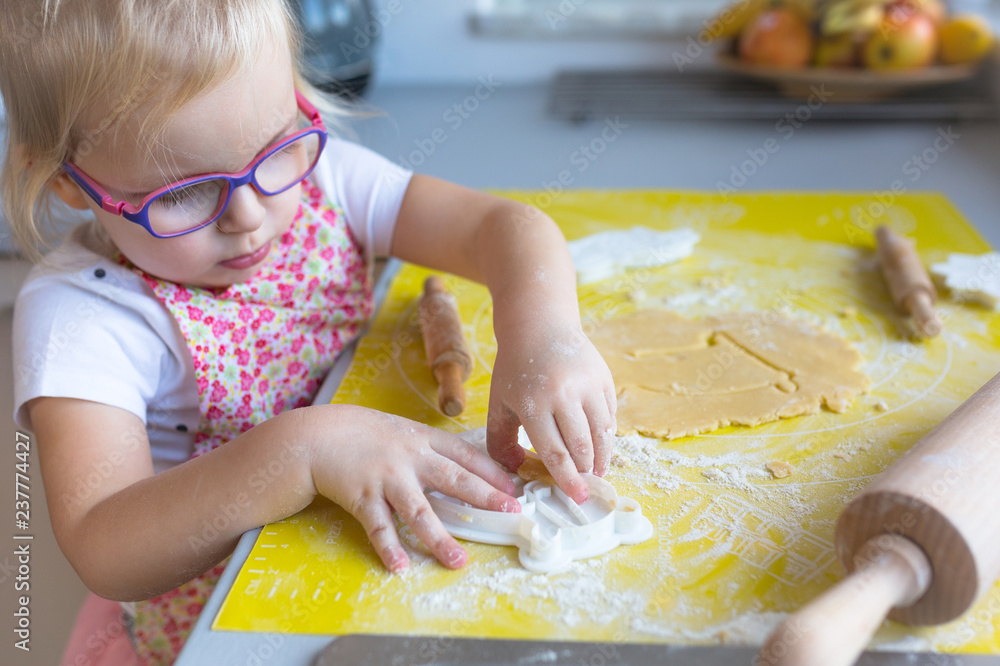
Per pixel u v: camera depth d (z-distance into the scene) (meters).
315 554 0.46
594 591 0.43
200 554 0.49
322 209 0.77
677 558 0.45
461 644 0.39
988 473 0.40
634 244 0.85
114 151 0.53
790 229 0.91
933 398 0.59
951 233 0.87
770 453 0.54
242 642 0.40
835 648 0.34
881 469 0.52
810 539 0.46
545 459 0.49
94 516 0.51
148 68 0.51
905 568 0.37
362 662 0.38
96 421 0.58
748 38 1.47
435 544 0.45
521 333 0.56
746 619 0.40
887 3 1.38
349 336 0.76
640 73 1.66
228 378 0.69
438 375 0.63
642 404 0.59
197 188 0.57
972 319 0.71
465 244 0.74
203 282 0.66
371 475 0.48
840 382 0.61
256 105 0.54
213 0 0.53
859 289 0.77
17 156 0.59
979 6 1.56
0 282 1.11
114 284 0.65
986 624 0.40
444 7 1.65
